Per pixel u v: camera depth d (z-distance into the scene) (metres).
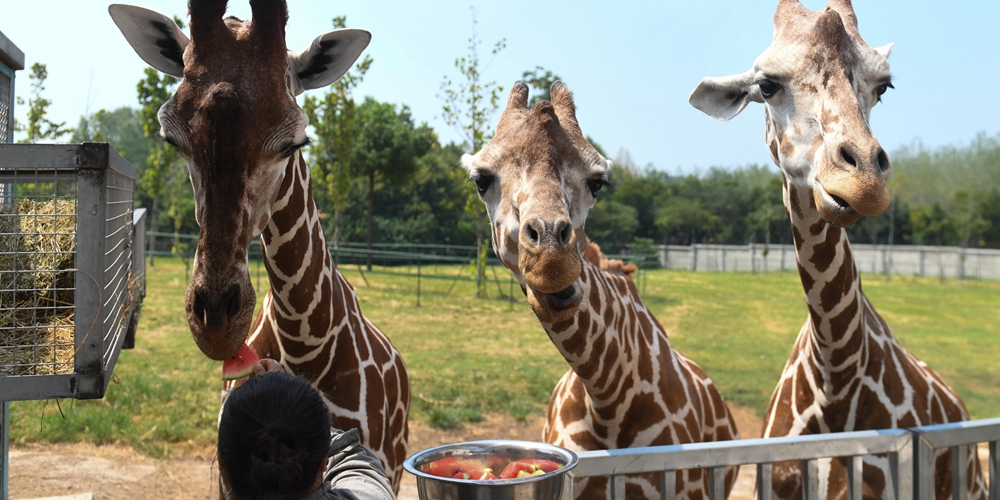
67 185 2.45
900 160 61.50
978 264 35.53
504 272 24.53
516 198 2.08
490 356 9.73
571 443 3.03
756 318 15.20
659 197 59.28
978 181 55.22
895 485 2.37
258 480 1.41
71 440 5.51
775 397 3.34
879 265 38.56
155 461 5.21
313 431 1.47
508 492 1.61
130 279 2.81
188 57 1.99
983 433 2.46
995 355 11.30
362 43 2.42
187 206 26.33
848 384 2.88
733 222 58.69
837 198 2.23
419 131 25.42
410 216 40.97
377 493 1.71
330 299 2.66
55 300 1.81
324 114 19.86
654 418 2.92
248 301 1.96
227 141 1.89
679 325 13.70
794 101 2.42
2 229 2.19
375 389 2.87
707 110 3.02
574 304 2.00
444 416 6.57
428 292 17.09
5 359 1.83
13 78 3.19
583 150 2.21
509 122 2.25
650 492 2.84
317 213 2.67
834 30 2.41
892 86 2.50
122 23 2.21
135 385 6.96
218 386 7.27
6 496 2.97
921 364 3.39
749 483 5.27
